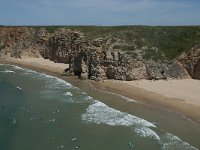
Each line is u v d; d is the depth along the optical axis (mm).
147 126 47562
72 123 49094
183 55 83625
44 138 43094
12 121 49844
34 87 75250
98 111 55094
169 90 70000
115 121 49938
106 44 87750
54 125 48188
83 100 62406
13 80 84500
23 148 39688
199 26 97438
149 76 80000
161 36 92500
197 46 83438
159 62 82375
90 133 45062
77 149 39750
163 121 50312
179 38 91000
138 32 94562
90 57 85000
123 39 90688
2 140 42062
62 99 63406
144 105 59375
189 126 48000
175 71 80625
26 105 59156
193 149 39281
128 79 79000
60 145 40812
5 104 60031
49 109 56531
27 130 46000
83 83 79062
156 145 40625
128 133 44906
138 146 40625
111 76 81438
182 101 61781
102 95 66688
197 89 71000
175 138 42875
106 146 40750
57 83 79688
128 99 63469
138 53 84375
